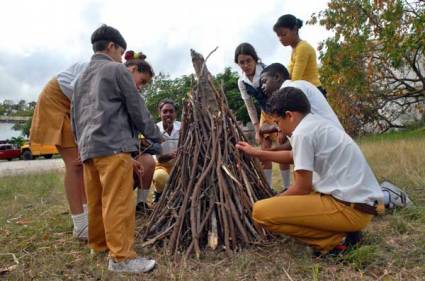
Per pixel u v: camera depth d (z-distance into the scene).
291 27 5.24
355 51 16.72
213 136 4.34
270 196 4.53
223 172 4.25
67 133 4.47
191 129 4.45
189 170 4.33
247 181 4.31
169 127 5.88
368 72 17.22
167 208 4.30
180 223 4.04
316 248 3.74
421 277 3.22
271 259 3.69
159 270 3.51
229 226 4.00
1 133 54.94
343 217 3.55
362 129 19.45
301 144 3.57
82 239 4.54
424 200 5.09
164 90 25.97
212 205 4.11
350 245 3.72
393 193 4.81
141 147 5.20
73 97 3.81
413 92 18.58
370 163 7.68
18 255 4.21
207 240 4.03
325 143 3.59
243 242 3.97
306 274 3.39
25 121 55.31
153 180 5.58
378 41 17.12
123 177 3.58
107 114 3.56
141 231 4.47
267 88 4.46
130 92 3.64
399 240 3.96
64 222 5.30
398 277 3.22
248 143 4.63
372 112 19.03
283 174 5.74
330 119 3.96
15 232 4.97
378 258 3.55
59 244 4.47
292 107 3.68
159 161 5.78
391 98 18.86
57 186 8.55
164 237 4.15
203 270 3.51
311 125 3.62
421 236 3.97
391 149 8.86
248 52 5.28
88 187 3.92
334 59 17.09
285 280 3.31
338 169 3.59
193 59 4.57
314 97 4.02
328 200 3.59
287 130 3.80
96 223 4.02
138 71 4.65
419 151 8.10
